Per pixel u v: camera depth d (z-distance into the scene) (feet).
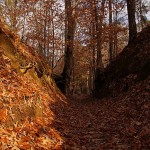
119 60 57.41
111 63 63.10
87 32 83.66
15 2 82.23
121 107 36.73
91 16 77.20
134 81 44.45
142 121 27.25
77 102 55.21
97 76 66.54
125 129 25.43
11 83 24.75
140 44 53.36
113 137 23.36
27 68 34.73
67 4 66.64
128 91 42.86
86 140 22.77
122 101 39.88
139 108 32.55
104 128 27.02
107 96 52.03
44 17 77.71
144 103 32.99
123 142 21.80
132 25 57.26
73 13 67.51
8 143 16.66
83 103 53.16
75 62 115.75
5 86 23.12
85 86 172.04
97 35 74.08
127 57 54.24
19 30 81.92
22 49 37.22
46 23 79.15
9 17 79.10
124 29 76.84
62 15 74.33
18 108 21.80
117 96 46.21
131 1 57.11
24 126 20.42
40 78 39.99
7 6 80.43
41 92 33.45
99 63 69.26
